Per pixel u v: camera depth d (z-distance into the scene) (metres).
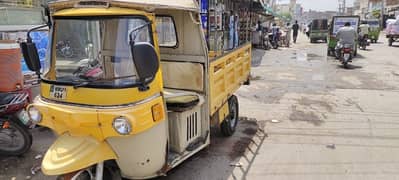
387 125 6.34
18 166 4.71
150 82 3.31
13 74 4.83
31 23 7.84
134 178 3.59
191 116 4.29
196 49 4.44
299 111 7.28
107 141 3.28
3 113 4.74
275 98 8.39
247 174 4.45
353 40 13.62
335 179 4.32
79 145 3.20
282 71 12.51
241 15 14.72
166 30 4.55
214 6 9.12
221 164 4.73
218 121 5.11
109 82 3.14
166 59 4.65
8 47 4.75
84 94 3.16
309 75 11.66
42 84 3.43
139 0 3.29
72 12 3.22
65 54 3.42
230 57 5.43
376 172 4.51
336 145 5.40
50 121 3.32
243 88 9.48
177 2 3.87
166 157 3.72
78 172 3.18
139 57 2.91
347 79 10.88
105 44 3.30
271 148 5.29
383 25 48.91
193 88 4.54
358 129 6.14
